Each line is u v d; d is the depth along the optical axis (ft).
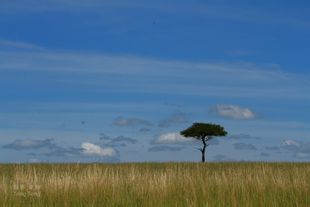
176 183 63.00
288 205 52.65
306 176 66.44
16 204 54.39
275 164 131.75
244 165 131.85
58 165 106.73
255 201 53.47
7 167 107.34
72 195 57.62
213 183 63.98
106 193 58.08
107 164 115.34
